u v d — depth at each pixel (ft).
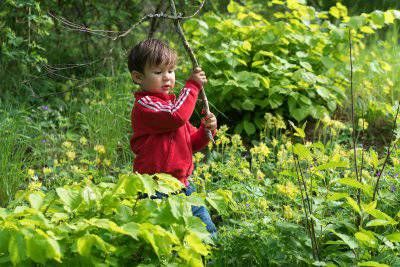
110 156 18.52
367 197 13.97
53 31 24.63
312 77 19.83
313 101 21.03
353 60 22.15
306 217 11.55
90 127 19.60
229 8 22.15
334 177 15.20
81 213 9.80
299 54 21.27
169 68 12.93
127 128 20.34
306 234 12.15
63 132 20.34
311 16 21.34
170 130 12.72
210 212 15.12
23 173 16.89
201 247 9.42
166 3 25.20
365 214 11.44
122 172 17.31
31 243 8.43
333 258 11.57
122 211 9.69
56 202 9.95
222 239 12.20
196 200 9.96
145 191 9.53
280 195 14.80
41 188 16.05
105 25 24.31
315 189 13.46
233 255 11.96
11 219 9.11
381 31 31.12
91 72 23.61
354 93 22.12
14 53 20.15
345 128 19.62
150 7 25.70
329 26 21.65
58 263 9.05
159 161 12.73
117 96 21.30
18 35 22.99
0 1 21.42
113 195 9.78
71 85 22.70
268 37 21.29
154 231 9.16
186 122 13.46
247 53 20.70
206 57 20.54
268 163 17.24
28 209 9.05
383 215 10.67
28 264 9.05
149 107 12.62
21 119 19.47
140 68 12.83
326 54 21.84
